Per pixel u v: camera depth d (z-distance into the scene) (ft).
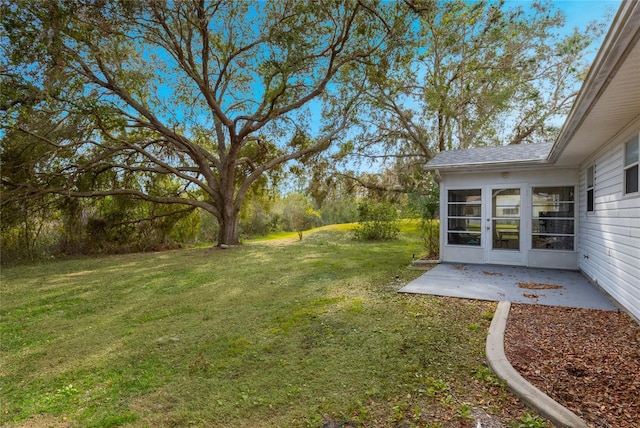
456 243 27.09
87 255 42.91
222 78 46.88
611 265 15.99
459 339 11.25
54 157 36.52
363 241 49.06
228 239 47.14
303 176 57.11
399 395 8.13
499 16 47.75
